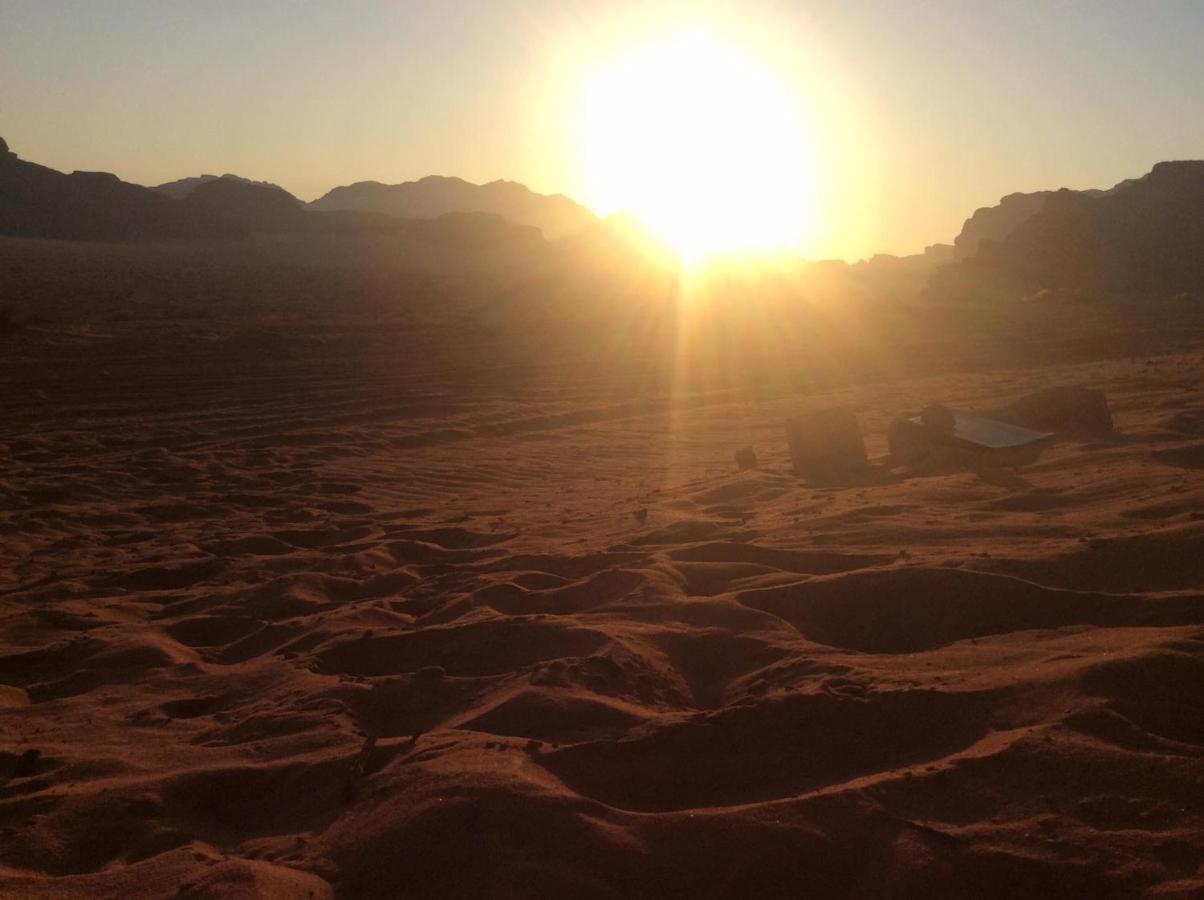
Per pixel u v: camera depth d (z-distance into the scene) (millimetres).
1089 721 4258
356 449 16828
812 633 6082
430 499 12844
